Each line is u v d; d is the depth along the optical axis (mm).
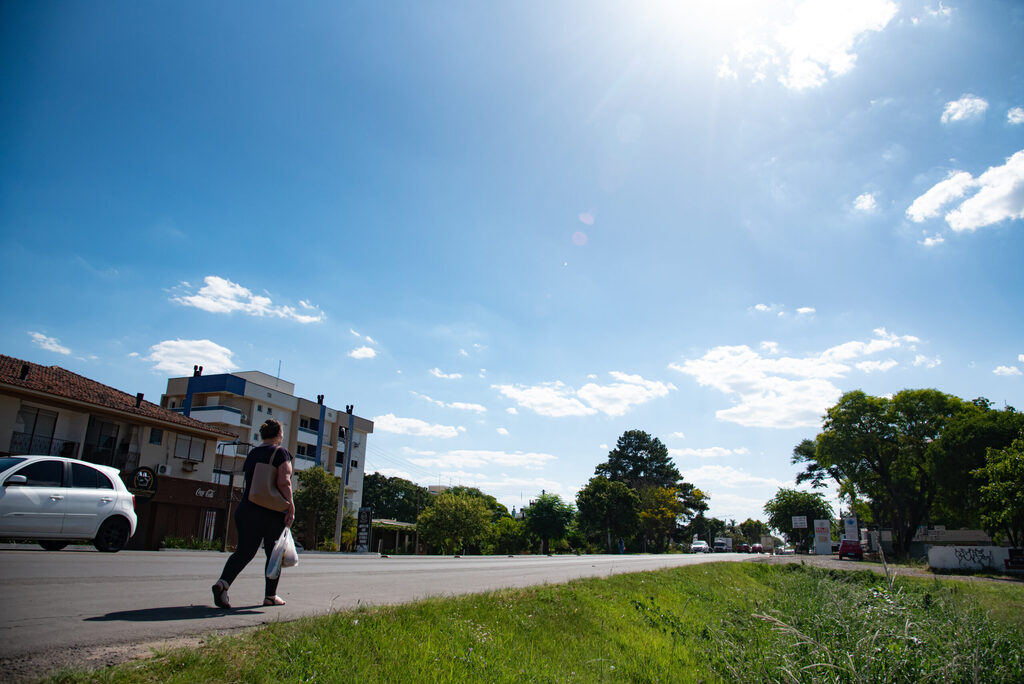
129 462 29609
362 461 69750
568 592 9688
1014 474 28047
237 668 3551
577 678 5859
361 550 41031
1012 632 9094
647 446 95562
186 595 5945
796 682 7062
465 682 4539
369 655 4367
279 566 5562
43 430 26281
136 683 3102
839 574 16766
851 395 50000
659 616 10852
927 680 7168
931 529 60688
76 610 4695
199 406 53125
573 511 64312
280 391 58938
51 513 10438
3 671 3012
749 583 23125
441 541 54719
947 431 40719
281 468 5449
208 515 32219
